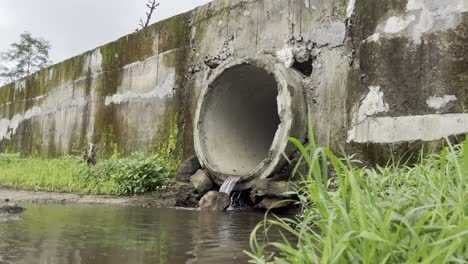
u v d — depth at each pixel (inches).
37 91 703.1
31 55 1375.5
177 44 430.3
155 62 453.7
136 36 486.0
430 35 248.4
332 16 308.2
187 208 301.9
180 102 418.0
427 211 81.7
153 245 158.9
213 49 392.2
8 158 580.7
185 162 373.7
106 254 142.6
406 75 256.5
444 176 107.3
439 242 69.7
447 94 238.7
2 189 375.9
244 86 385.7
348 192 101.8
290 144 304.2
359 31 289.0
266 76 375.9
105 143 514.3
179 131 413.7
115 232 184.9
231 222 227.6
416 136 248.2
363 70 280.8
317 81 312.2
